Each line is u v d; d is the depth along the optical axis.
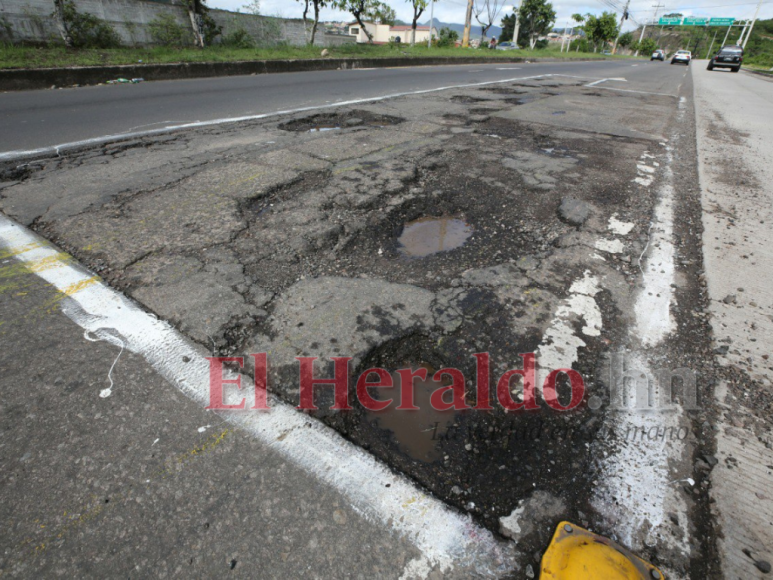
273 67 12.05
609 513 1.22
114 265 2.27
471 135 5.13
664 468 1.34
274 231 2.66
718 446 1.41
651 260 2.51
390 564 1.08
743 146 5.40
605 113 7.09
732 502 1.25
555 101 8.05
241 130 5.09
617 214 3.10
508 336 1.85
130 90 8.08
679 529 1.18
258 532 1.13
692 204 3.38
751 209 3.31
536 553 1.12
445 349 1.79
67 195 3.12
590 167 4.13
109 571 1.04
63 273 2.20
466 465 1.35
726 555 1.13
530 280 2.25
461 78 11.62
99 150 4.21
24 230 2.62
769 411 1.54
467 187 3.49
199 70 10.50
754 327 1.97
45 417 1.42
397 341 1.82
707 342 1.87
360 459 1.35
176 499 1.20
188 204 3.00
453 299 2.07
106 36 11.65
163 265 2.28
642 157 4.60
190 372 1.63
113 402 1.49
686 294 2.20
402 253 2.50
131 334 1.80
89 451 1.32
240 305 1.99
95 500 1.19
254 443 1.38
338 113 6.20
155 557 1.07
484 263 2.41
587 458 1.37
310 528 1.15
